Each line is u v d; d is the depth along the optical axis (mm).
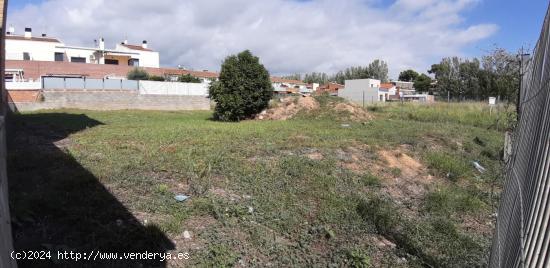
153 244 4648
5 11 10484
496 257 3125
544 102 2234
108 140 10727
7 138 10859
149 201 5840
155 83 34781
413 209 7059
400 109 26438
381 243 5578
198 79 48625
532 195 2119
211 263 4469
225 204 5988
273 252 4949
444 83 58750
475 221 6949
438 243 5711
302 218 5992
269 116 20969
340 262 4867
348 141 11273
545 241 1771
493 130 17984
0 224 2699
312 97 21969
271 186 7023
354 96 61406
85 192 5914
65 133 12430
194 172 7387
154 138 11016
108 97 31047
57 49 49781
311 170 8039
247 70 20297
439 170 9648
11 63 40344
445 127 17188
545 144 2008
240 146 9891
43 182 6379
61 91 28500
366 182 7852
